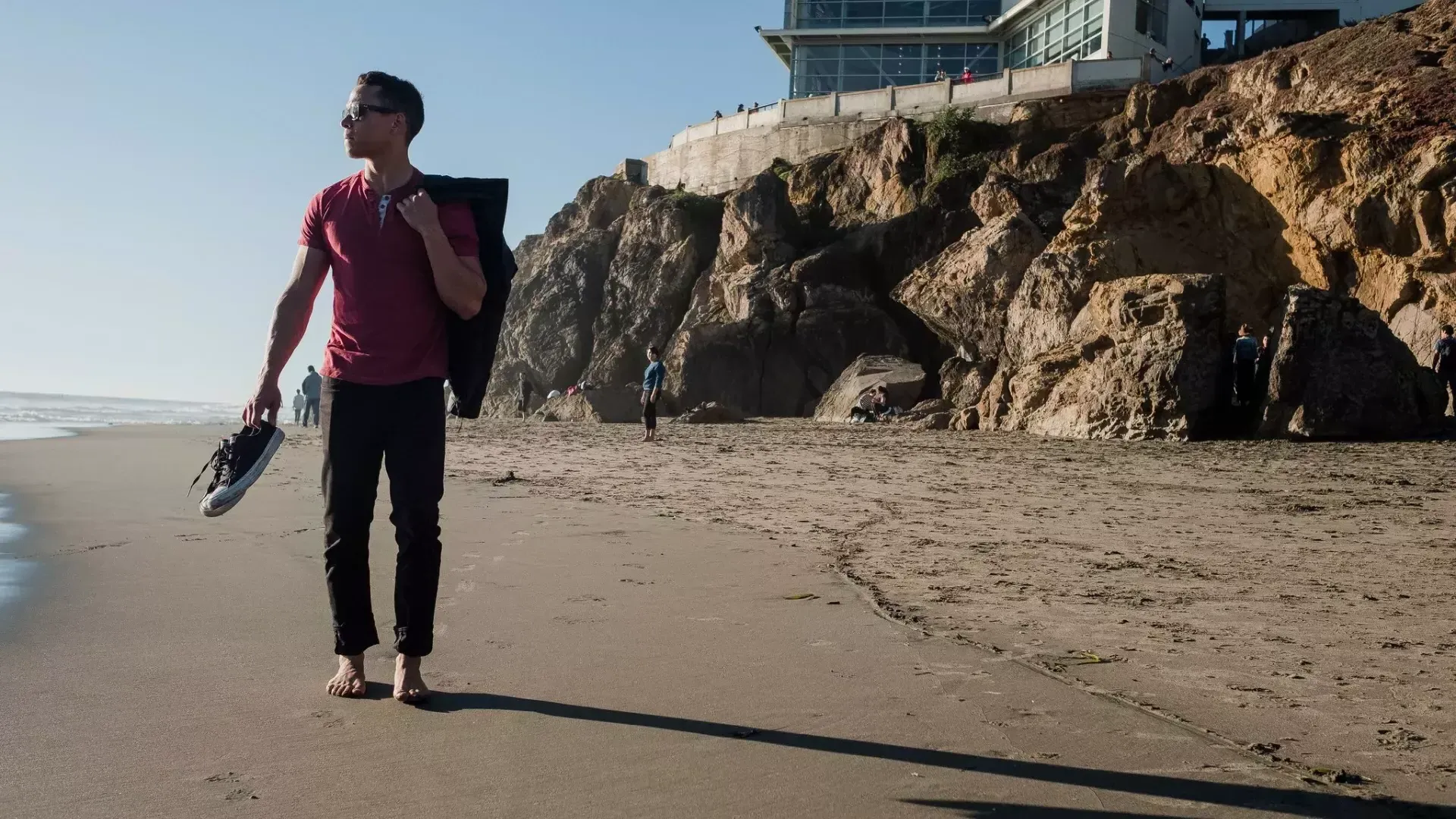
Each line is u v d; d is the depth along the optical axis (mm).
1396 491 10086
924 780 2434
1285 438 16828
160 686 3150
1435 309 20688
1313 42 28578
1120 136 33469
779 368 35938
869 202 39719
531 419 35656
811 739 2717
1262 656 3711
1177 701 3137
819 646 3750
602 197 49562
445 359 3191
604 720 2859
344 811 2197
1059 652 3725
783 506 8531
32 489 9492
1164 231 24578
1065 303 23859
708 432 23078
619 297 43562
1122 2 40000
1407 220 21500
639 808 2238
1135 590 4984
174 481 10453
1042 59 43594
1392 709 3086
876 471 12242
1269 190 24000
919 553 6074
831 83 48062
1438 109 22297
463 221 3113
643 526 7102
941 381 29859
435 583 3094
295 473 10953
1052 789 2389
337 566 3100
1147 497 9531
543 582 4941
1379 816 2271
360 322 3100
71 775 2389
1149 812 2264
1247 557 6090
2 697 2998
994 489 10141
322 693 3102
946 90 41719
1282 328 17453
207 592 4633
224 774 2416
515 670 3391
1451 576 5449
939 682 3287
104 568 5219
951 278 29453
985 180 33219
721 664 3488
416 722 2836
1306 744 2758
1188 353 17672
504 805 2244
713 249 42656
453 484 10094
